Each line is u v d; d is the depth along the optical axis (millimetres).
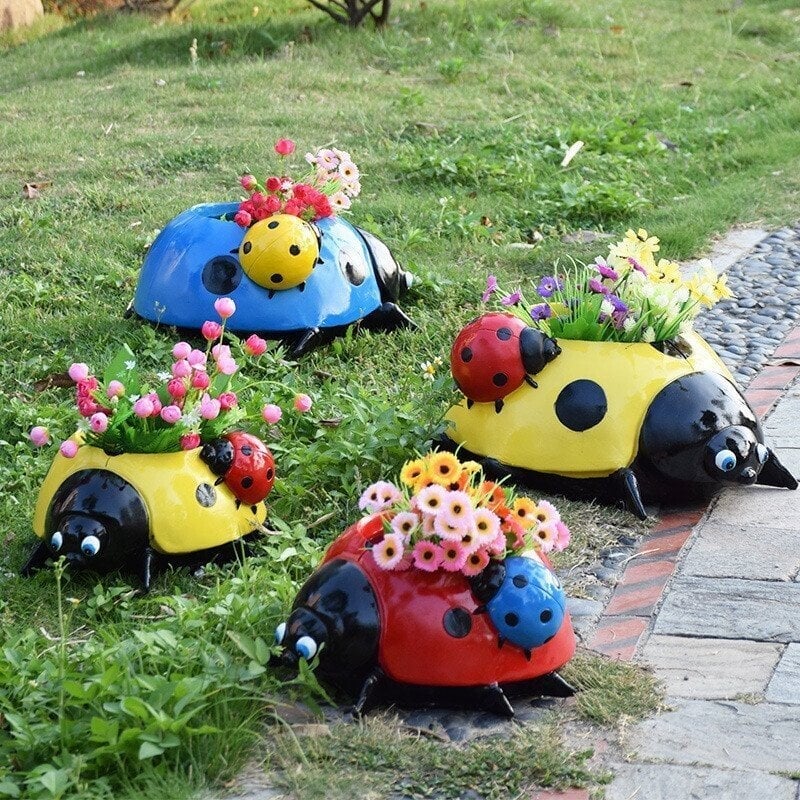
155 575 3367
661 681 3088
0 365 4297
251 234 4270
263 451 3453
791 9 10625
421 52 8922
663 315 3635
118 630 3240
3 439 3938
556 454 3570
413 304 4746
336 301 4352
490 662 2967
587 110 7512
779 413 4086
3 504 3664
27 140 6891
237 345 4203
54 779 2785
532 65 8625
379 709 3014
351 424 3803
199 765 2883
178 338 4383
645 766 2891
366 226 5309
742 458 3529
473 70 8477
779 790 2830
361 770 2896
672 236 5297
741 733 2951
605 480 3576
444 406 3854
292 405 3920
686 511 3623
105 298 4770
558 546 3057
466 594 2965
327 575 3004
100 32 10141
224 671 2998
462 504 2932
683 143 6848
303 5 10797
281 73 8367
